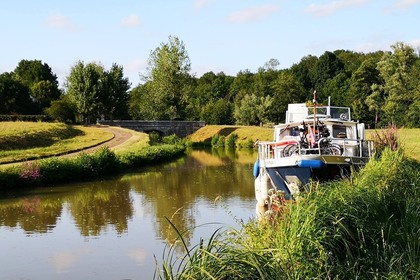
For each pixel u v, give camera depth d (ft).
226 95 396.98
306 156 41.91
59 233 46.98
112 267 35.63
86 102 263.49
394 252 23.47
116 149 142.61
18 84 277.03
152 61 270.87
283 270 20.20
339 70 333.21
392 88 204.54
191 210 55.98
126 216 54.24
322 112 55.06
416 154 70.44
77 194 73.26
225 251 20.98
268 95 268.41
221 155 161.99
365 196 28.71
